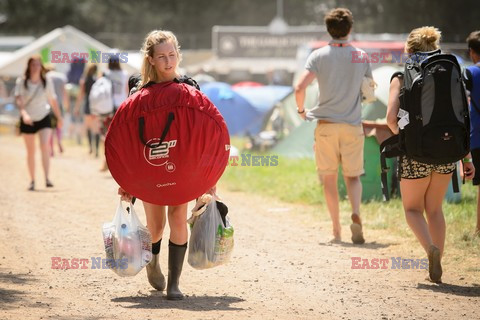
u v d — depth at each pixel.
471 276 17.27
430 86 15.89
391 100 16.72
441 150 15.94
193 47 117.69
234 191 32.34
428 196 17.12
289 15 132.75
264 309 14.39
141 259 14.98
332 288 16.25
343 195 27.84
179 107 14.16
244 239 21.75
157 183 14.33
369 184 27.25
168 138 14.13
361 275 17.45
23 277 17.02
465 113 16.11
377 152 27.06
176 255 15.12
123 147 14.26
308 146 43.44
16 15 142.50
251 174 36.59
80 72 64.50
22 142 62.09
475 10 114.12
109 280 16.86
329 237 22.11
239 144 53.41
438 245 17.09
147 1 138.25
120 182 14.47
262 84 94.19
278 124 52.00
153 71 14.66
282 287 16.33
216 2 133.62
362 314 14.20
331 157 21.53
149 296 15.43
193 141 14.16
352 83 21.28
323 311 14.37
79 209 26.75
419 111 15.98
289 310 14.38
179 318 13.50
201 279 17.05
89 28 139.62
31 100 31.61
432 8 115.94
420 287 16.34
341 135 21.33
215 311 14.12
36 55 31.69
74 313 13.87
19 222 24.22
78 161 44.84
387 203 26.42
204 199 15.15
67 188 32.41
